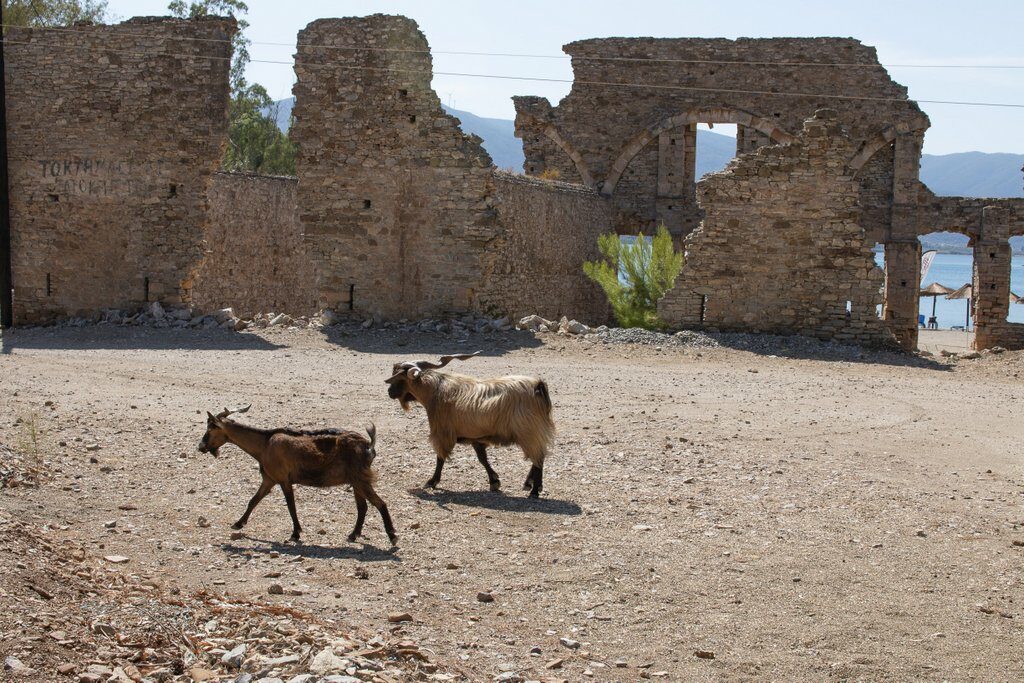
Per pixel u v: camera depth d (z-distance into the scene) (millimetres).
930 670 7469
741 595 8859
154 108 28516
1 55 28484
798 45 42156
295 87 28953
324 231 29141
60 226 29047
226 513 10773
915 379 23375
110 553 9227
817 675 7363
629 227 44219
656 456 14109
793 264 28391
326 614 7949
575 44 43875
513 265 31766
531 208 33438
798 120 42375
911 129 41344
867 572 9531
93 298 29125
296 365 22078
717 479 12969
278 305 38125
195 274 29422
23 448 12492
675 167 43562
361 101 28625
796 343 27516
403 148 28500
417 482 12484
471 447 14438
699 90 43031
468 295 28516
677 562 9672
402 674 6820
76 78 28703
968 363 26406
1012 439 16312
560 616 8328
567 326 28156
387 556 9570
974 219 40812
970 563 9891
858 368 24828
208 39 28500
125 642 6965
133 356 22578
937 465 14258
